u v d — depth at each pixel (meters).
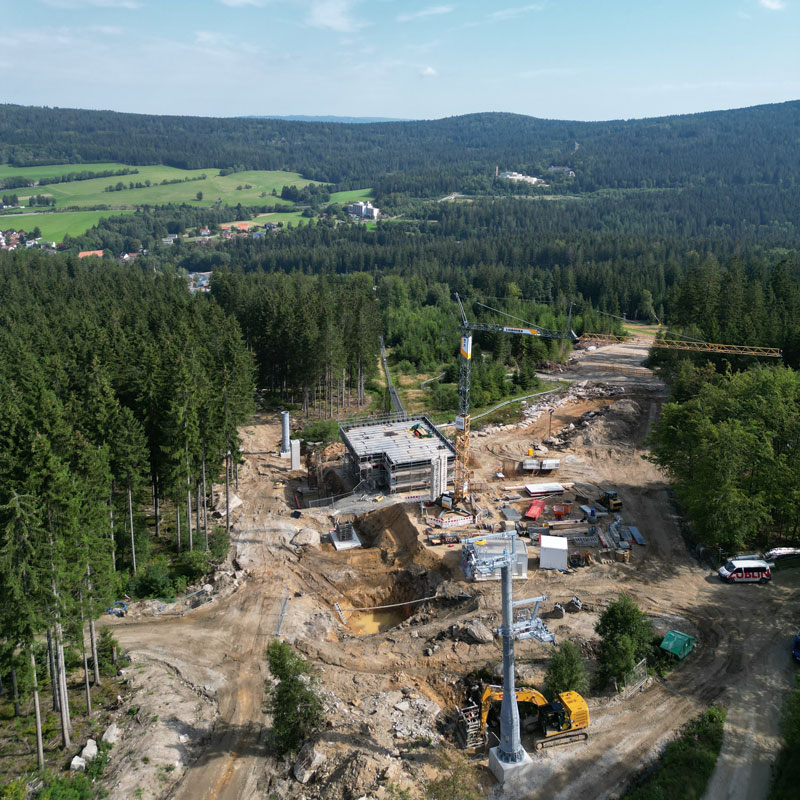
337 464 109.44
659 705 53.69
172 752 49.59
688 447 83.44
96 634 64.75
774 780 46.19
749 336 139.12
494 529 84.50
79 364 110.12
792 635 62.03
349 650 63.66
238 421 93.88
